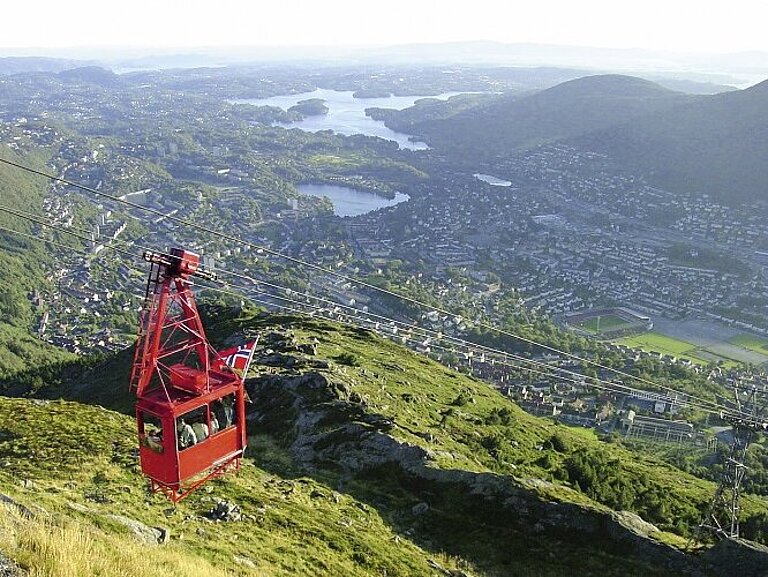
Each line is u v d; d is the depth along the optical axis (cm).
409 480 5084
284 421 6269
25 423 4850
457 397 8688
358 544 3809
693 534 5278
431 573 3772
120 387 9800
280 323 11825
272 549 3366
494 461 6025
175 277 2464
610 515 4516
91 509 3152
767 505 8044
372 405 6450
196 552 2995
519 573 4122
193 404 2425
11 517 2130
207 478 2550
